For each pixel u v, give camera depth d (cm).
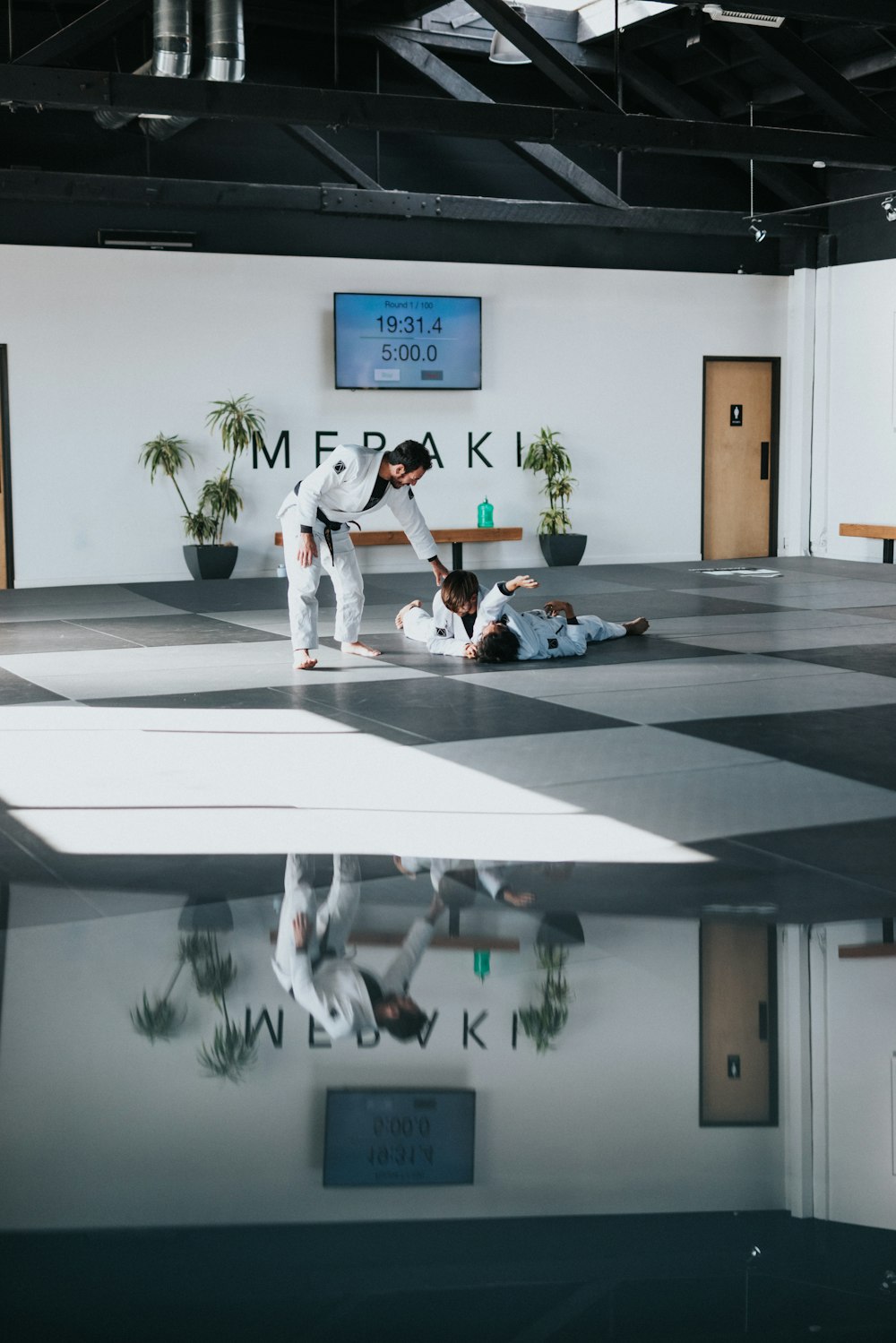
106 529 1073
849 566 1163
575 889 302
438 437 1169
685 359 1251
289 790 393
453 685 573
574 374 1209
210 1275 153
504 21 841
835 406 1264
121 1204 169
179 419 1085
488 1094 200
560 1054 215
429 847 336
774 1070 209
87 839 344
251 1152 183
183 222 1072
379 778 409
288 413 1119
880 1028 226
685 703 526
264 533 1123
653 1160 182
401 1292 150
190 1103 197
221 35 880
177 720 501
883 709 511
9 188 984
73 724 496
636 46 1075
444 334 1151
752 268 1266
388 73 1102
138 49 1019
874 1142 186
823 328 1270
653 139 876
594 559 1238
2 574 1052
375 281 1134
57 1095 200
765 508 1308
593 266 1207
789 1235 162
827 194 1254
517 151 1123
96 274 1049
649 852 330
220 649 697
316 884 306
